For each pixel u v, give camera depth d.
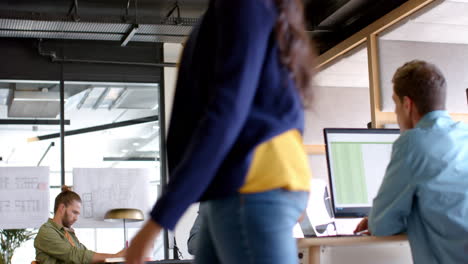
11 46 6.97
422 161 1.93
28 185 6.53
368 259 2.17
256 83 0.89
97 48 7.19
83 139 7.12
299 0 1.01
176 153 1.01
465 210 1.89
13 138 6.92
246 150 0.91
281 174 0.92
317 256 2.04
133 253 0.86
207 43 0.97
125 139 7.27
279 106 0.95
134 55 7.29
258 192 0.91
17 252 6.45
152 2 6.36
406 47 4.14
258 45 0.88
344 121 4.54
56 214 5.22
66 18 5.95
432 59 4.11
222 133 0.84
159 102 7.36
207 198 0.93
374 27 4.22
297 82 0.98
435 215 1.92
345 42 4.48
